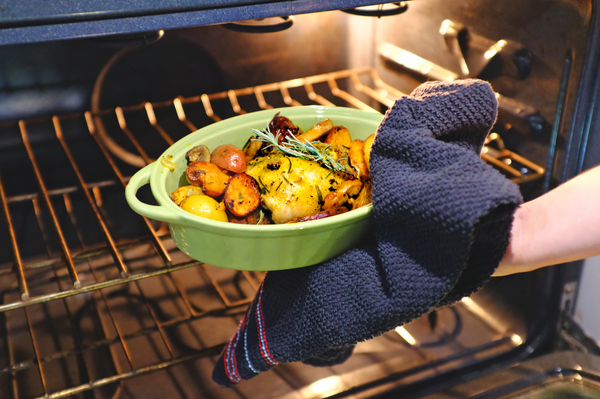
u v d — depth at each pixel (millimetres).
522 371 960
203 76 1134
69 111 1088
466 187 566
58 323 1086
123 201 1206
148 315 1108
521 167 997
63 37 610
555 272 1017
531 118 936
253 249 626
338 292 646
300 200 695
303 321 668
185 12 636
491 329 1082
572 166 921
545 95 904
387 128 626
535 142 951
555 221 631
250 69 1160
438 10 1021
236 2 649
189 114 1163
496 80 976
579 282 1042
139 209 616
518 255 640
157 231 1246
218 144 755
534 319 1055
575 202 630
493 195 557
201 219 608
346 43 1205
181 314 1113
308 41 1172
